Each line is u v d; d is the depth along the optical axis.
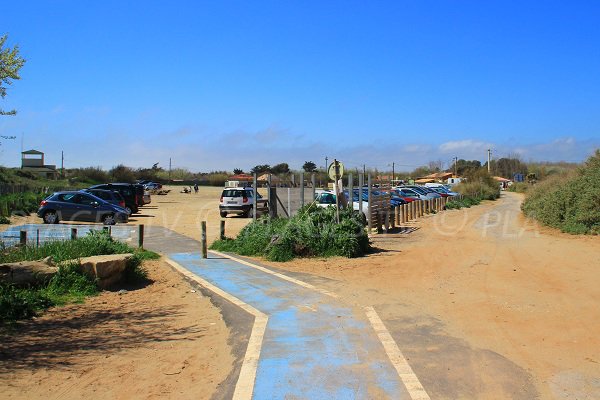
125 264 10.59
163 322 7.86
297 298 9.09
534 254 14.66
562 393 4.94
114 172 73.75
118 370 5.84
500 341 6.57
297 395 4.86
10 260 10.74
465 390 4.98
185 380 5.52
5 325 7.57
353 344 6.39
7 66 8.50
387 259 14.09
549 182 35.31
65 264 9.90
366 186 25.88
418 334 6.85
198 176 96.19
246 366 5.63
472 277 11.25
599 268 12.04
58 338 7.03
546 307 8.40
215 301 9.03
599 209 19.88
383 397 4.80
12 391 5.23
